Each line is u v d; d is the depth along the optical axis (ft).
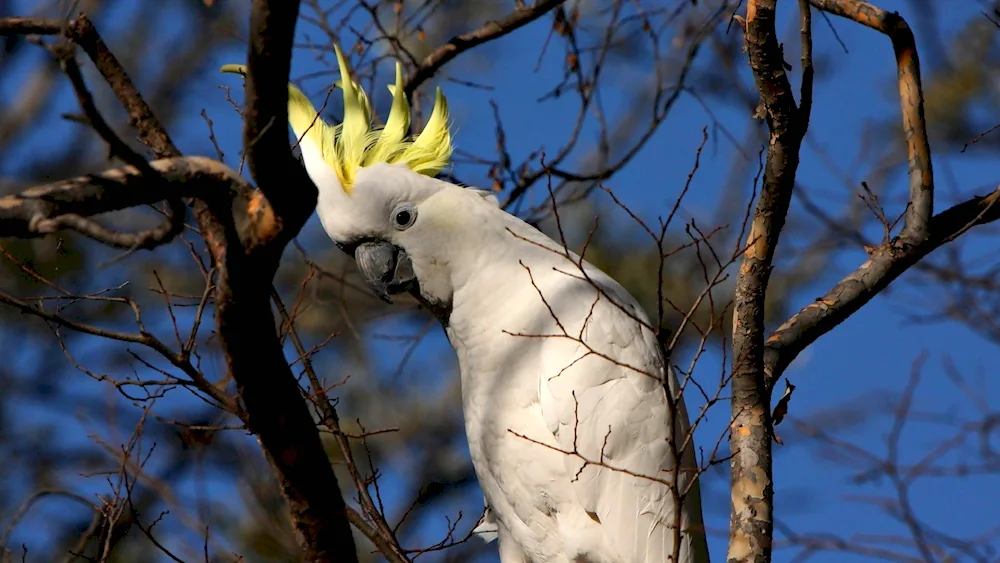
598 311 33.86
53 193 20.63
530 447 33.78
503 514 35.58
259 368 22.29
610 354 33.53
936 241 32.40
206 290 24.38
